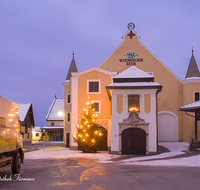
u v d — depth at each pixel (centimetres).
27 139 4706
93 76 3102
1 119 955
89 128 2659
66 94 3759
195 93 3347
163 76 3516
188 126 3291
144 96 2458
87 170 1169
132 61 3575
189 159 1756
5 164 1020
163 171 1133
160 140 3444
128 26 3647
